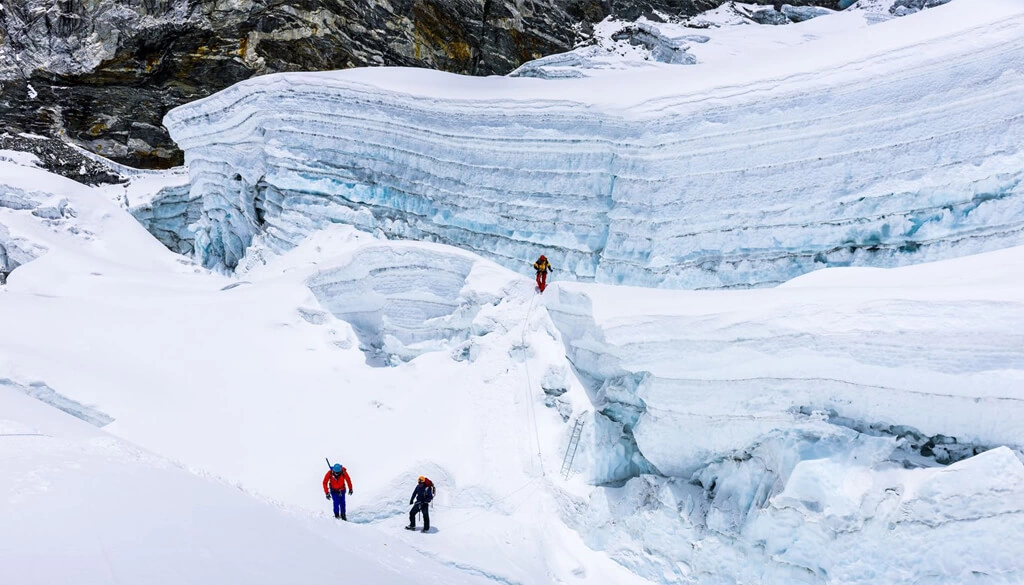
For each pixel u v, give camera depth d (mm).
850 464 10516
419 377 17531
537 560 12773
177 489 7121
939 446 10234
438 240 23141
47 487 5770
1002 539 9023
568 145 21094
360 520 13305
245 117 25766
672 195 19531
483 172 22594
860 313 10719
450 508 13867
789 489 10797
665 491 12516
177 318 18750
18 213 27703
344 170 24156
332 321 19141
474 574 11453
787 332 11266
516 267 21828
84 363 15938
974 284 10922
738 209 18578
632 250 19953
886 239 16766
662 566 12258
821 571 10352
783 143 18094
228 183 27656
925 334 10125
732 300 12820
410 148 23672
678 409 12719
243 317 18672
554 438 14602
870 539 9938
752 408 11828
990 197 15586
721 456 12383
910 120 16578
